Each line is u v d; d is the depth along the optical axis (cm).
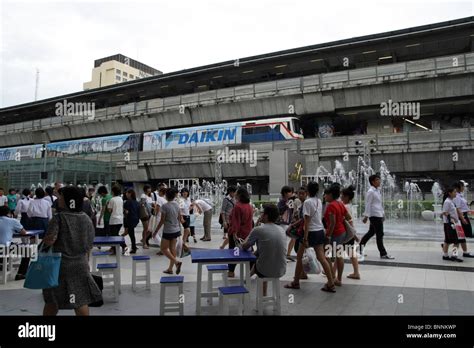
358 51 3281
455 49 3150
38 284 364
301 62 3616
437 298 568
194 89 4500
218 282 692
